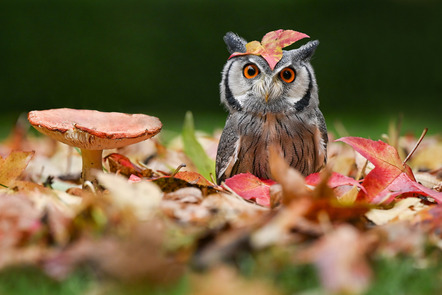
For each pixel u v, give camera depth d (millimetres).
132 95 27609
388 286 4348
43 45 26609
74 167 9477
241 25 28078
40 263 4637
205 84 28172
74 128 6574
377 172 6711
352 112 29078
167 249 4801
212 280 4180
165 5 27641
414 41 29922
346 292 4211
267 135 7988
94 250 4609
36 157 9727
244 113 8094
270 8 28281
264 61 8023
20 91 26594
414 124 23922
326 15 29078
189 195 6375
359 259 4422
